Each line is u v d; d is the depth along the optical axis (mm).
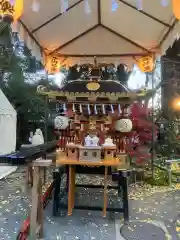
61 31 5531
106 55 6379
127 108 4688
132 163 7094
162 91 10867
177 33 4445
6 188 6031
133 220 4152
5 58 10211
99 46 6172
